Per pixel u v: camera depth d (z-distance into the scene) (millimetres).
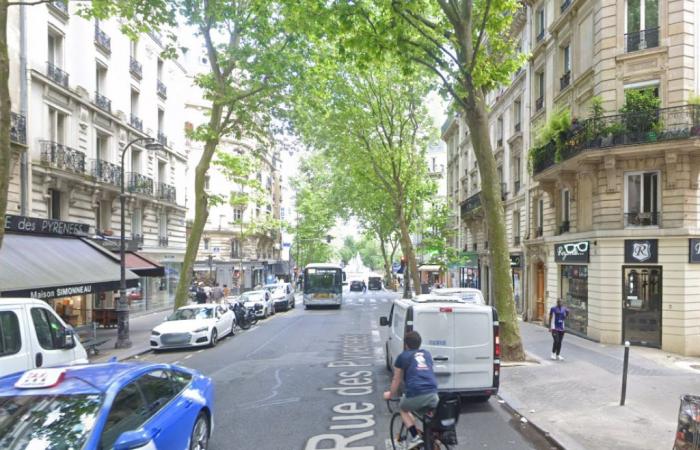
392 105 27859
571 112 19719
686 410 5133
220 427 7543
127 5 13984
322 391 9805
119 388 4582
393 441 6262
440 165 69812
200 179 19547
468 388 8367
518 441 6957
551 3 22016
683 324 15234
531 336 18141
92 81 22203
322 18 12164
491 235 12789
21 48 17516
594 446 6539
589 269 17484
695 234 15266
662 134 15430
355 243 120688
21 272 13445
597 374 11133
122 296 16297
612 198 16578
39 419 4137
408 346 6078
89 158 21719
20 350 7242
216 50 18547
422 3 12516
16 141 16594
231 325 19312
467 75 11859
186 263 19609
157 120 29406
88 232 19578
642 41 16469
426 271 60875
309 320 25219
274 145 21438
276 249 74812
